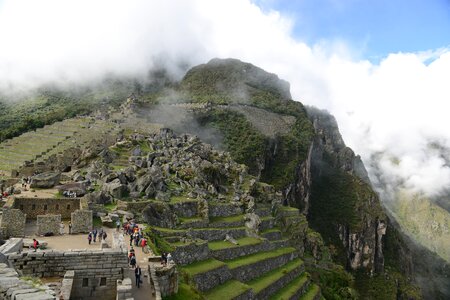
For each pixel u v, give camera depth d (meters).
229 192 100.81
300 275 92.31
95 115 174.12
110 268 29.84
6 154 118.19
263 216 102.75
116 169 82.06
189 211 75.25
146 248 43.50
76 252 29.69
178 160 97.19
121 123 147.38
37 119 198.38
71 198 53.09
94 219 53.19
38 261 28.84
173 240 60.19
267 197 115.75
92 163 87.44
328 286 122.69
